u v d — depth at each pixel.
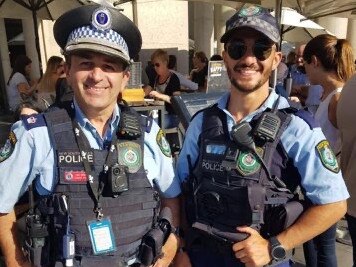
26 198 1.42
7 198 1.27
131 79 3.74
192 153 1.65
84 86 1.28
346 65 2.22
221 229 1.48
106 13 1.26
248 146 1.40
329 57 2.24
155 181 1.54
